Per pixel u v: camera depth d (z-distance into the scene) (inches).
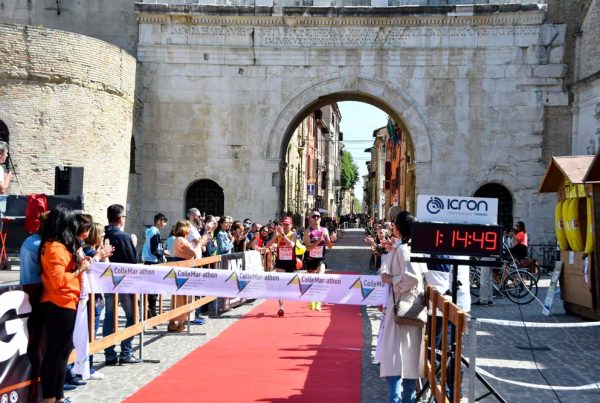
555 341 498.6
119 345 464.1
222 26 1015.0
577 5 984.9
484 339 497.0
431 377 290.2
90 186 876.6
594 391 355.6
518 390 354.3
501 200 1016.9
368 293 417.4
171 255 560.1
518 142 994.7
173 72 1024.2
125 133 954.1
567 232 627.2
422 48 997.2
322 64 1010.1
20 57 821.2
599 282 578.9
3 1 1059.3
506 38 992.2
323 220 1819.6
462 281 346.9
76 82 855.1
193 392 326.3
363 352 428.8
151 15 1012.5
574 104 983.0
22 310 275.6
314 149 2854.3
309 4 1034.1
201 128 1024.9
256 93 1018.7
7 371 265.6
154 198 1029.8
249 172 1020.5
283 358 406.0
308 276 421.1
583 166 620.1
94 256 385.7
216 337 476.7
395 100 1005.2
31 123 829.8
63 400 296.0
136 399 313.0
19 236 540.4
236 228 702.5
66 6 1054.4
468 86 997.2
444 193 999.0
